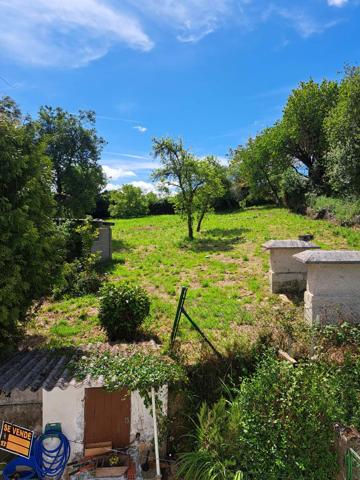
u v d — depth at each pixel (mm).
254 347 5617
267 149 32219
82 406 4711
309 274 7086
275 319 6762
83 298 10633
